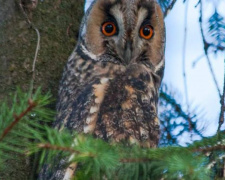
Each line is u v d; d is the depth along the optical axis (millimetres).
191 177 4691
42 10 8594
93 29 8852
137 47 8781
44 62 8391
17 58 8133
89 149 4770
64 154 4852
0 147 4641
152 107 8156
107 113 7695
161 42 9078
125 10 8656
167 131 8023
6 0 8328
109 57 8859
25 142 4777
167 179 4941
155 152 5012
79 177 5199
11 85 7941
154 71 9070
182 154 4875
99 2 8805
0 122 4598
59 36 8727
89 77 8641
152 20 8883
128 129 7613
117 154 4871
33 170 7656
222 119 7207
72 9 9062
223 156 5367
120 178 5180
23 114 4516
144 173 5082
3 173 7480
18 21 8297
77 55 8859
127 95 8102
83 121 7570
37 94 4672
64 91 8500
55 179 6980
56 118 7953
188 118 7828
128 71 8711
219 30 8508
